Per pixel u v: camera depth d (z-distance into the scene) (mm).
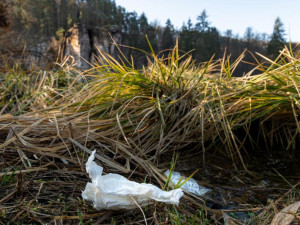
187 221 1119
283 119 2396
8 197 1204
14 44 10555
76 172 1510
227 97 2096
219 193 1490
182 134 2109
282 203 1329
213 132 2133
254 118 2094
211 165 1929
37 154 1720
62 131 1823
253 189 1550
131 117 2049
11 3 12625
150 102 2135
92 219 1115
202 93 2254
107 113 2113
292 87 1966
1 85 3277
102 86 2295
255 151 2264
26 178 1429
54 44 9773
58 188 1355
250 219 1175
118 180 1157
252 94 2010
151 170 1615
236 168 1855
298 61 2004
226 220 1129
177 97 2270
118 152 1791
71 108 2203
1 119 1867
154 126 2068
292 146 2355
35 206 1171
